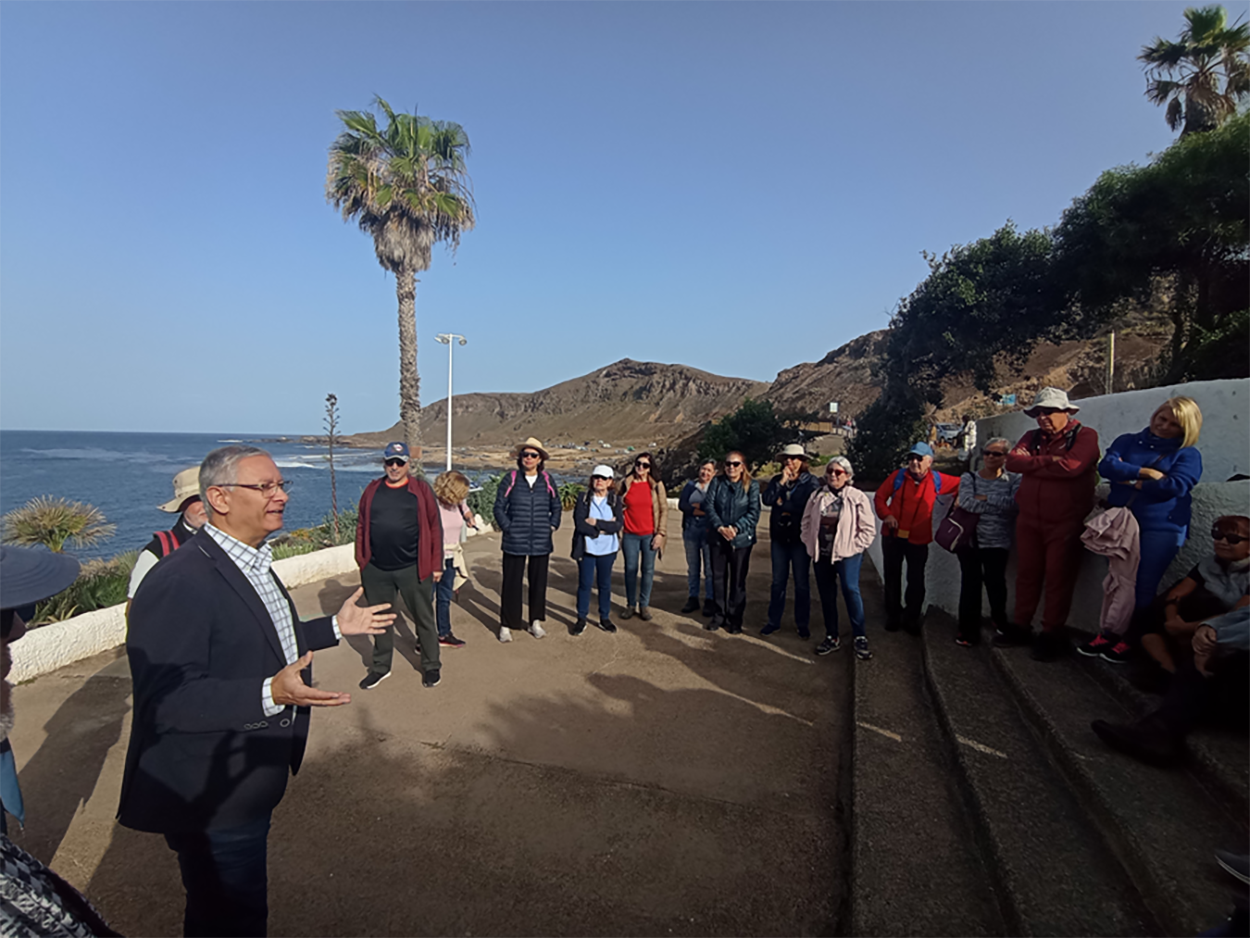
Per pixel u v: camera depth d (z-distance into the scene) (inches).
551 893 107.9
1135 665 139.6
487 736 161.3
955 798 125.6
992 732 138.7
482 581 331.3
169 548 133.6
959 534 189.9
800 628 235.1
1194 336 503.5
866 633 227.0
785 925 101.0
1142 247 504.4
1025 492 172.4
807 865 114.8
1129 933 83.4
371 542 183.8
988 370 650.8
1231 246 477.4
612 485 263.7
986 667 177.5
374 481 188.7
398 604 280.4
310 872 113.1
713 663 210.2
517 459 233.6
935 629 214.1
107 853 118.9
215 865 72.6
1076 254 562.3
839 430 1485.0
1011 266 606.2
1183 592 133.6
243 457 77.2
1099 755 116.9
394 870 113.6
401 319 681.0
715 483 242.5
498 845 120.0
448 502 227.1
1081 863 97.5
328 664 212.7
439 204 663.8
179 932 100.4
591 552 238.2
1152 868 86.6
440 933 99.7
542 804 132.7
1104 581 154.2
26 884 41.8
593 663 210.5
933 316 654.5
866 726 155.6
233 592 74.5
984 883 102.0
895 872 104.5
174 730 67.8
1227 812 98.3
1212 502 147.0
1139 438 150.7
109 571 295.7
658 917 102.7
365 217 671.1
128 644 69.8
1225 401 159.0
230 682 69.4
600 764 148.0
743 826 125.7
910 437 729.6
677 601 288.5
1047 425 169.3
